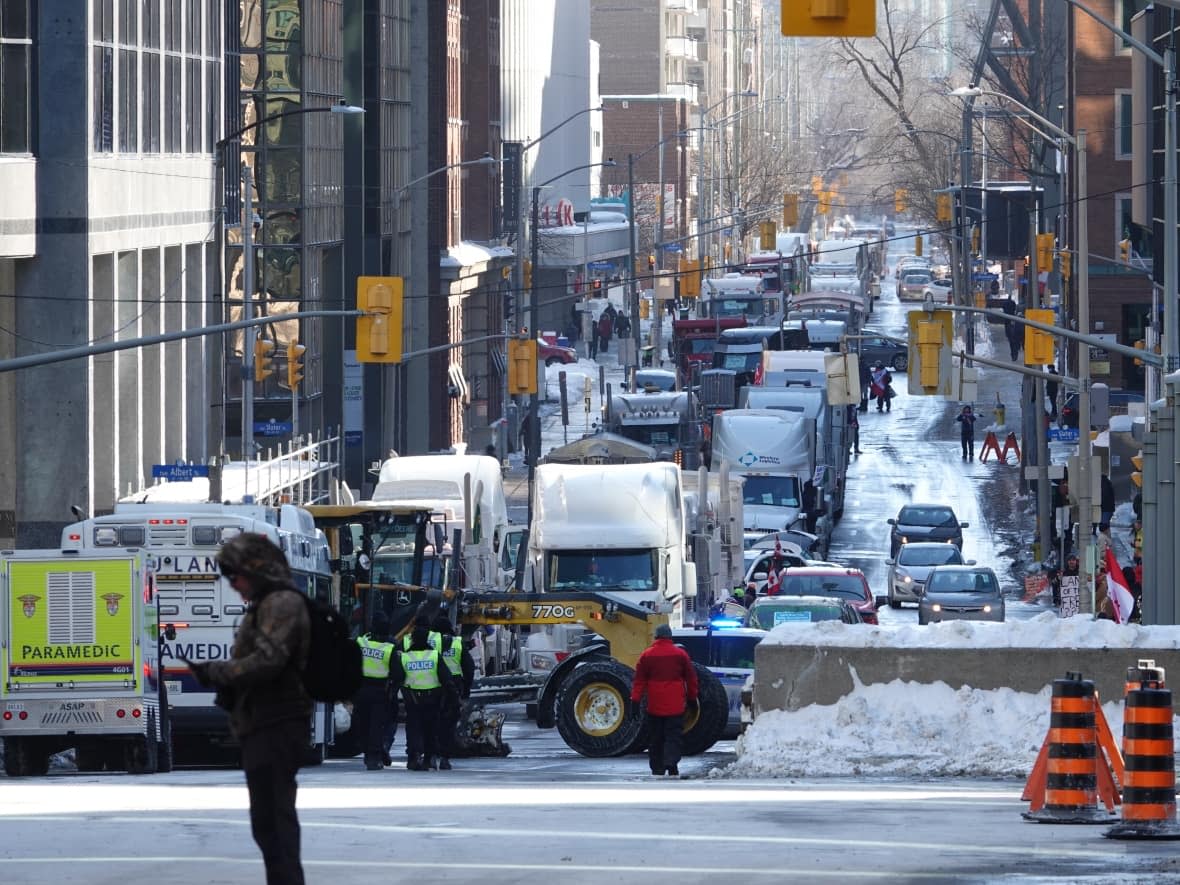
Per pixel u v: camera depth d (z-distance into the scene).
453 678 90.44
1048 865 48.38
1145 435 151.50
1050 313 163.88
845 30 51.56
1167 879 45.72
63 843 52.12
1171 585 147.38
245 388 169.62
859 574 169.25
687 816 61.00
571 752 106.12
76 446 179.12
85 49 177.38
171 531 95.38
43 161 177.62
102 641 88.31
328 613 34.19
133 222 194.00
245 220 171.62
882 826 57.75
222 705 34.28
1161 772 55.69
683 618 147.75
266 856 33.91
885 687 83.81
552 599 107.94
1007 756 81.25
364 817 60.38
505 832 55.59
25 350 178.75
